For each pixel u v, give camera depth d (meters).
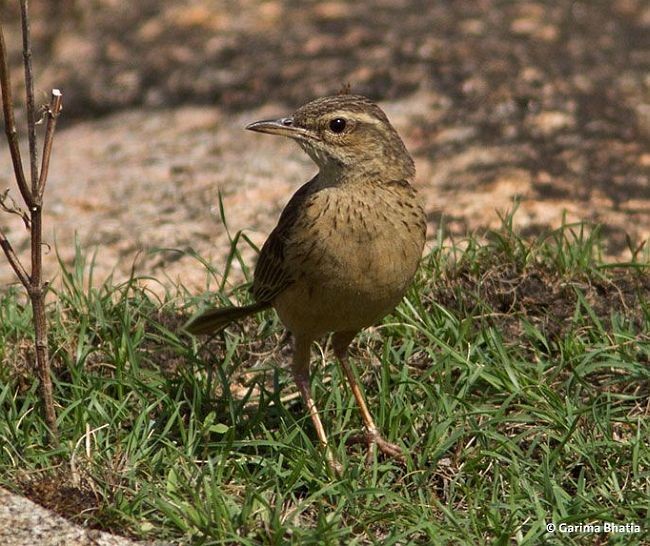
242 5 21.41
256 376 11.27
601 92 18.05
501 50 19.27
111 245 14.40
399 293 9.61
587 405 10.30
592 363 10.75
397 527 8.84
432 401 10.24
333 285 9.35
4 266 13.91
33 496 9.04
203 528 8.66
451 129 17.11
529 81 18.27
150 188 16.08
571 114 17.39
